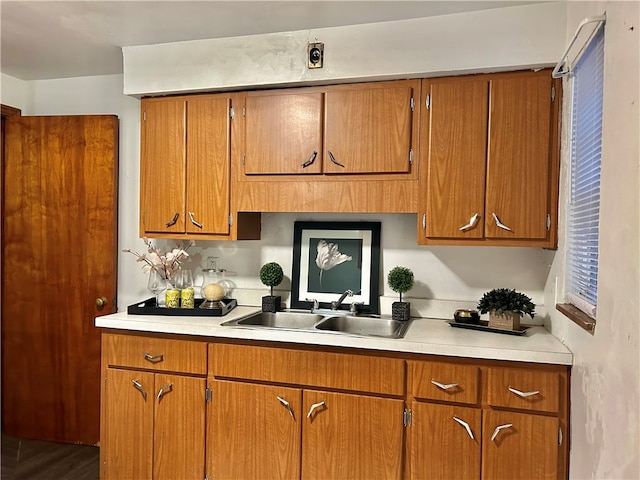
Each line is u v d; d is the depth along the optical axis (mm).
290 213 2826
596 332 1500
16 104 3168
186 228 2613
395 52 2254
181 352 2330
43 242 3047
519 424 1922
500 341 2055
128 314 2582
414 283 2641
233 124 2533
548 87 2119
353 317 2557
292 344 2189
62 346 3041
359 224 2697
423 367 2033
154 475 2373
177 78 2545
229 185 2545
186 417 2322
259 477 2234
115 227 3018
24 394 3104
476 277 2562
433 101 2252
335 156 2379
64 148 3000
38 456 2887
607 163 1418
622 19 1311
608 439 1372
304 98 2416
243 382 2254
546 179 2127
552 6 2070
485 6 2113
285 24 2309
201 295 2967
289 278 2828
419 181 2283
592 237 1656
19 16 2234
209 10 2156
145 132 2654
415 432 2043
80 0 2062
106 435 2445
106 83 3086
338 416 2129
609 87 1411
